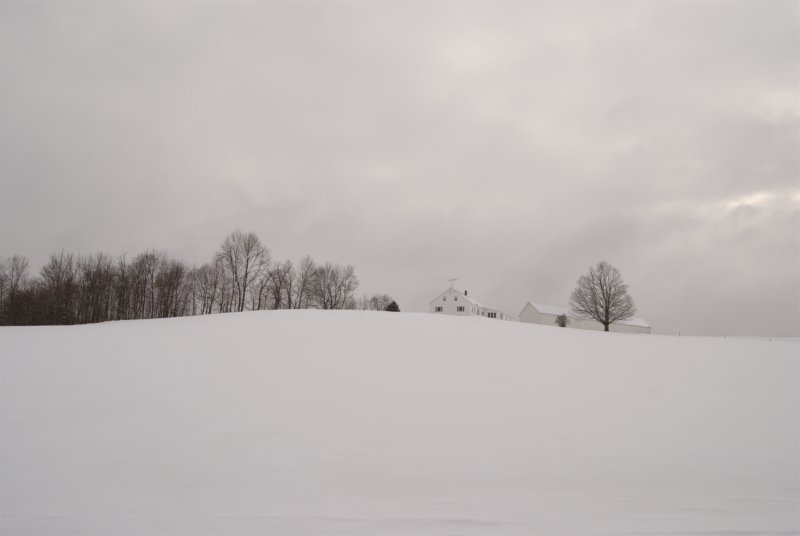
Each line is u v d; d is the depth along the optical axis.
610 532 5.12
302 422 8.59
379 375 11.95
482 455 7.37
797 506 5.91
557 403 10.26
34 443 7.43
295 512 5.43
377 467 6.82
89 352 14.52
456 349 15.52
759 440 8.41
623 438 8.32
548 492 6.16
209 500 5.71
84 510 5.39
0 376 11.62
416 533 4.98
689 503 5.93
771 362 15.76
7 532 4.88
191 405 9.45
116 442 7.51
